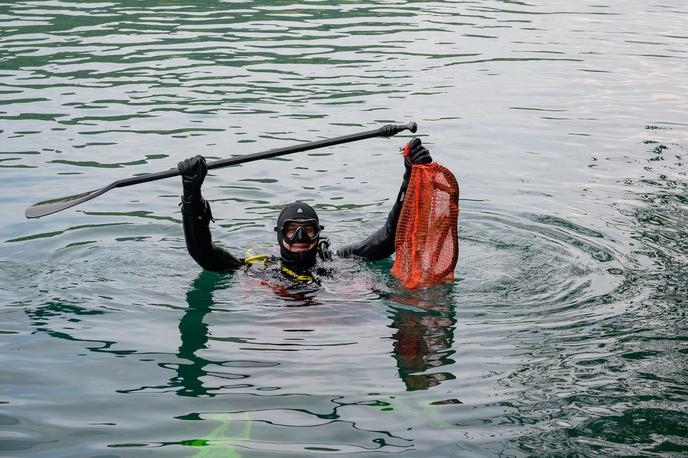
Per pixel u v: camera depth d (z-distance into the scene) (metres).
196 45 12.09
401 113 9.57
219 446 4.00
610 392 4.54
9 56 11.29
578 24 14.37
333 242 6.62
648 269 6.17
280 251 6.10
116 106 9.50
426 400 4.45
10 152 8.14
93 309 5.49
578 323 5.36
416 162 5.91
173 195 7.47
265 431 4.14
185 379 4.65
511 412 4.33
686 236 6.77
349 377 4.68
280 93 10.09
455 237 5.88
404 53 12.09
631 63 12.01
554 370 4.77
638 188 7.79
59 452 3.94
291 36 12.80
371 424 4.21
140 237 6.66
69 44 11.98
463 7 15.47
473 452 3.98
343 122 9.16
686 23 14.61
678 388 4.58
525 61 11.93
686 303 5.62
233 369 4.77
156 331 5.21
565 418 4.28
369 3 15.46
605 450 4.02
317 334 5.21
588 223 7.03
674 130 9.36
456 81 10.87
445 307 5.60
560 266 6.24
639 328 5.27
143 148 8.33
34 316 5.37
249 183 7.72
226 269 6.06
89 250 6.39
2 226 6.71
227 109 9.49
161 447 3.99
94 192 5.73
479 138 8.98
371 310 5.55
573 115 9.78
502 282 5.98
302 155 8.38
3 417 4.23
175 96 9.88
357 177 7.92
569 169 8.23
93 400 4.41
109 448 3.98
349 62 11.52
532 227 6.96
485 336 5.19
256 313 5.49
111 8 14.34
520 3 16.06
